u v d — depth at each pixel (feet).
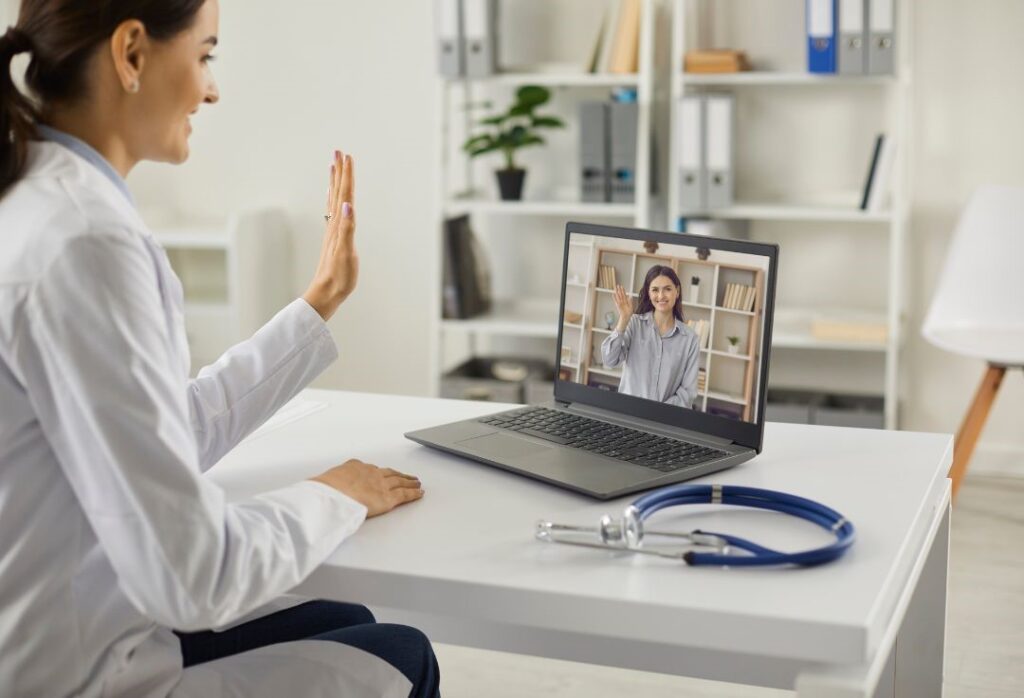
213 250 13.56
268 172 13.17
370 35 12.65
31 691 3.52
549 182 12.51
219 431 4.55
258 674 3.84
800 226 11.96
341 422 5.36
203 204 13.43
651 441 4.75
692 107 10.93
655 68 11.92
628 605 3.39
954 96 11.35
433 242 11.89
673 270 4.84
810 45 10.56
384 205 12.92
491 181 12.62
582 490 4.24
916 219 11.64
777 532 3.94
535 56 12.25
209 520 3.41
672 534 3.74
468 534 3.94
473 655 8.25
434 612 3.61
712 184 11.00
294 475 4.61
